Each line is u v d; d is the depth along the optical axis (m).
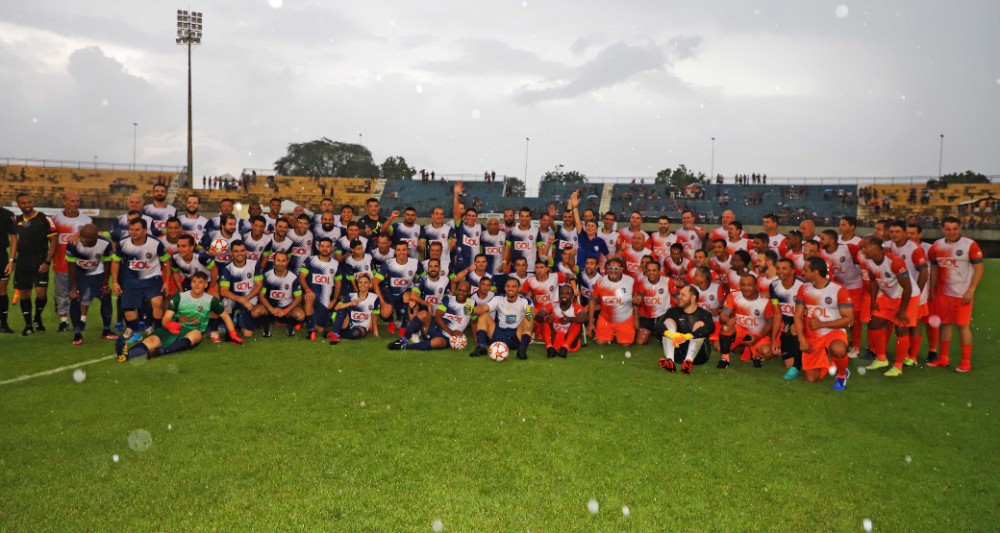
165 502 3.47
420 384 6.11
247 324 8.77
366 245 10.04
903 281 6.95
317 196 50.03
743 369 7.29
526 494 3.65
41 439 4.38
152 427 4.66
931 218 40.66
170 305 7.73
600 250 10.12
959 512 3.56
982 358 8.09
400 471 3.94
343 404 5.34
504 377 6.50
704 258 8.74
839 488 3.85
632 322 8.74
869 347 7.91
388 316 9.40
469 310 8.17
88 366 6.69
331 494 3.60
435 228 10.64
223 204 9.53
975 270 7.19
